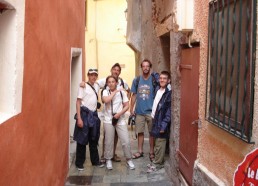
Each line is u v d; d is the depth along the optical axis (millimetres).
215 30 2840
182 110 4230
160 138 5348
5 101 2229
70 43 5371
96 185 4879
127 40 10250
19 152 2316
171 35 4891
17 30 2248
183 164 4156
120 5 14508
